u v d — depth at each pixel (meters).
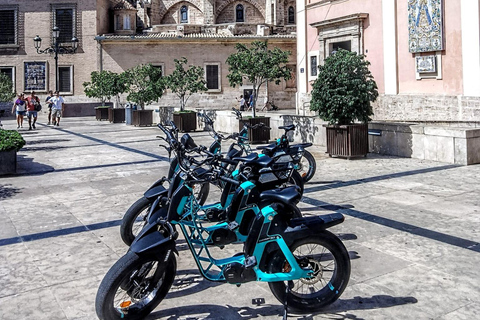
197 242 4.46
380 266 4.77
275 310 3.94
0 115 35.78
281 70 15.92
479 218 6.34
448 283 4.32
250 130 15.38
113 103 37.22
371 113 11.70
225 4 46.59
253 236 3.81
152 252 3.71
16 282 4.59
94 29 39.19
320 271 3.89
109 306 3.59
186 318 3.85
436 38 16.91
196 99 38.94
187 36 38.72
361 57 11.53
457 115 16.52
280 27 42.44
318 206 7.18
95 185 9.23
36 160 12.63
